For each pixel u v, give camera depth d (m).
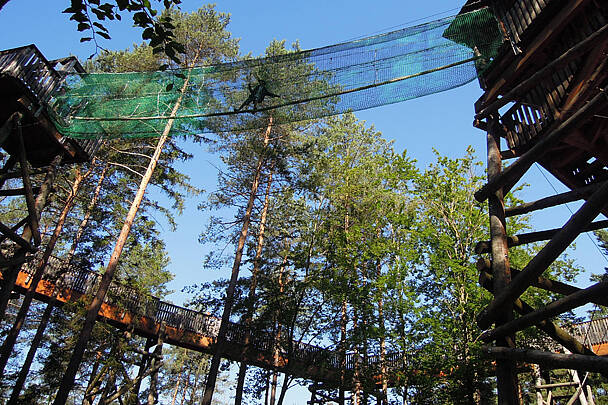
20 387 13.48
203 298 14.71
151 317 16.11
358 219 15.37
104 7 4.09
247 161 17.97
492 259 5.19
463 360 10.95
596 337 14.06
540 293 12.20
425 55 4.89
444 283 12.26
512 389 4.26
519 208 5.81
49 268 15.49
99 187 17.50
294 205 16.69
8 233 7.00
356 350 13.06
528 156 5.10
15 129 7.11
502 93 6.41
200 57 17.08
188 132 5.27
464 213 12.94
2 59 6.99
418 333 12.20
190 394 34.94
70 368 11.35
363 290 13.04
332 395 12.67
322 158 16.97
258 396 12.88
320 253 14.46
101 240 16.45
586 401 12.23
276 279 13.97
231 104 5.07
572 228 3.90
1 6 2.94
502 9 5.72
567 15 5.14
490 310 4.80
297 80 4.90
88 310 13.19
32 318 21.16
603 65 4.72
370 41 4.96
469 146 14.45
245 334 14.63
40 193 7.97
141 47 17.64
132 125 5.50
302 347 13.61
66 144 8.52
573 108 5.12
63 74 6.62
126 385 13.99
